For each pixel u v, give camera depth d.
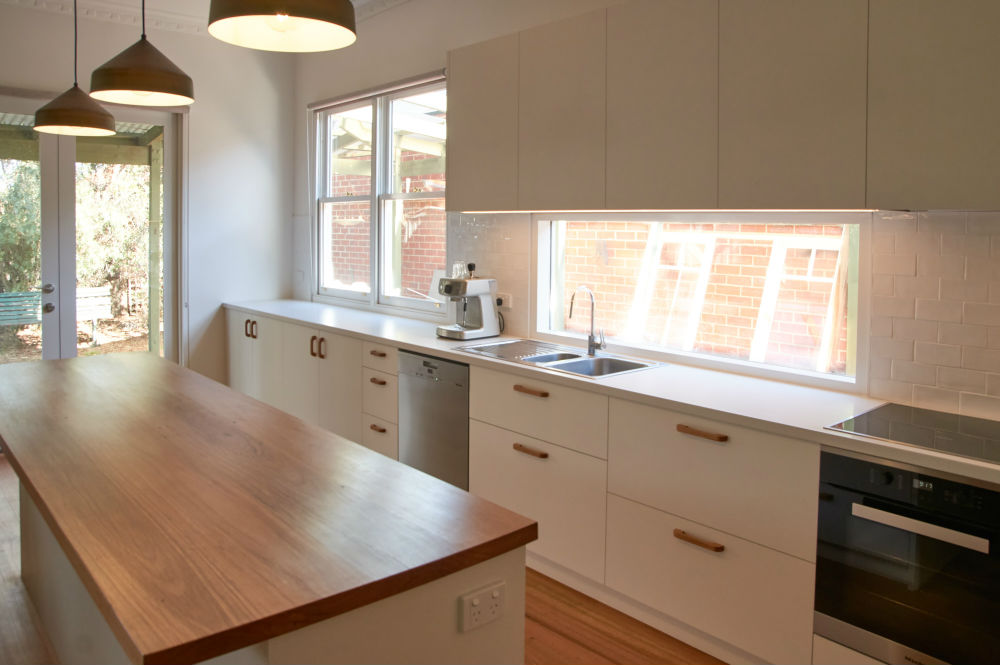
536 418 3.15
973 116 2.11
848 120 2.37
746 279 3.36
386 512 1.67
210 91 5.58
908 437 2.17
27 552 3.02
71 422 2.41
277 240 6.02
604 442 2.88
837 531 2.22
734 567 2.49
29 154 5.04
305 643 1.30
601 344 3.62
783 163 2.54
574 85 3.20
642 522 2.77
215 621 1.21
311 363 4.73
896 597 2.10
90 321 5.38
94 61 5.12
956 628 1.98
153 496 1.76
